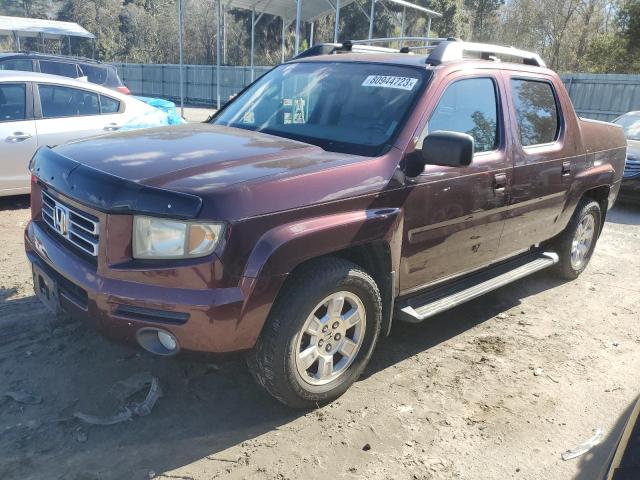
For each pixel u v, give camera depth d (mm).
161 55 64500
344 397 3447
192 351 2750
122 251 2729
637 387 3830
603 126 5609
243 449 2930
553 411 3475
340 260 3148
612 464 2076
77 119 7234
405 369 3838
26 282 4691
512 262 4867
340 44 4914
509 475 2904
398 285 3596
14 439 2863
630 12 29828
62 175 3039
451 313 4824
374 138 3498
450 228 3771
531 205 4523
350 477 2793
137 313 2713
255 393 3412
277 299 2938
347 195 3070
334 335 3217
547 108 4770
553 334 4555
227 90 33750
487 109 4105
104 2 66812
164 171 2850
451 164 3178
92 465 2736
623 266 6457
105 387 3334
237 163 3010
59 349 3682
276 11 21734
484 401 3525
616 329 4738
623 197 9578
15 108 6773
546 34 43656
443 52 3904
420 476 2838
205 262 2641
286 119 3984
